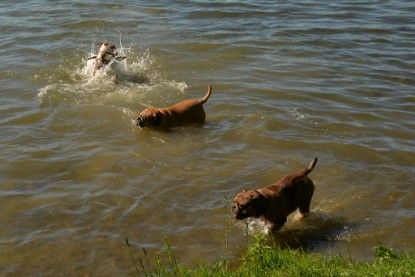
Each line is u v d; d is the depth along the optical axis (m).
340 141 10.23
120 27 16.81
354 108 11.80
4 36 15.70
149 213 8.01
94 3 19.17
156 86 12.68
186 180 8.88
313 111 11.54
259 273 6.10
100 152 9.65
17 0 19.53
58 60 14.03
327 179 8.97
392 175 9.10
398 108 11.91
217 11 18.75
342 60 14.73
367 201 8.37
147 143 10.07
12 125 10.62
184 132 10.55
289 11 19.08
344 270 6.09
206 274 6.24
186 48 15.03
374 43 16.14
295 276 5.97
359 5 20.09
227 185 8.77
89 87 12.53
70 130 10.51
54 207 8.09
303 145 10.09
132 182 8.78
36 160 9.38
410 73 13.96
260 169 9.23
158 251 7.20
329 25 17.64
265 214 7.35
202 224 7.77
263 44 15.60
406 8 19.86
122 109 11.45
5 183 8.70
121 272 6.82
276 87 12.72
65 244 7.33
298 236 7.60
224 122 10.99
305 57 14.82
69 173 9.02
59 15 17.77
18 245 7.29
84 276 6.75
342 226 7.80
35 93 12.09
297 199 7.73
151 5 19.22
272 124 10.84
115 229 7.64
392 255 6.30
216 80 13.03
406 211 8.10
